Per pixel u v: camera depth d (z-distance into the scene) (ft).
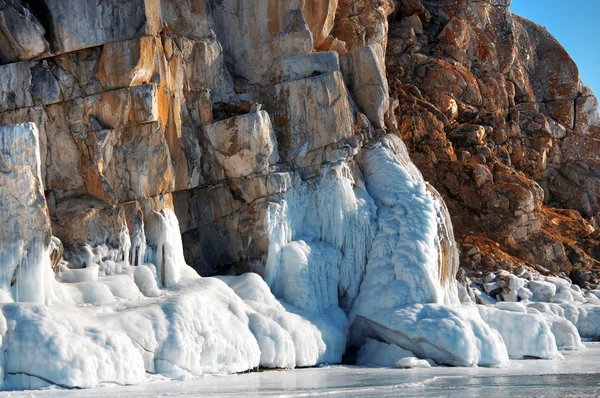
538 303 98.73
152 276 67.87
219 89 78.79
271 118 80.79
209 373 62.54
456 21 127.65
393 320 75.87
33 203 59.06
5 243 58.13
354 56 88.12
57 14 65.00
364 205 82.79
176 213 76.38
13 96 64.64
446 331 74.02
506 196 114.11
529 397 56.44
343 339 76.28
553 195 134.21
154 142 69.87
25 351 53.72
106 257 66.44
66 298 61.00
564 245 117.29
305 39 82.33
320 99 81.56
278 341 68.54
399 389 59.11
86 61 66.80
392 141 88.38
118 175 68.59
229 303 68.23
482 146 120.47
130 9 67.62
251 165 76.48
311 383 60.95
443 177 114.93
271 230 76.79
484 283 102.78
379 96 87.71
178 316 61.93
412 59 122.31
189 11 77.82
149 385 56.80
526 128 133.39
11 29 63.67
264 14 82.23
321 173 81.51
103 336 56.85
